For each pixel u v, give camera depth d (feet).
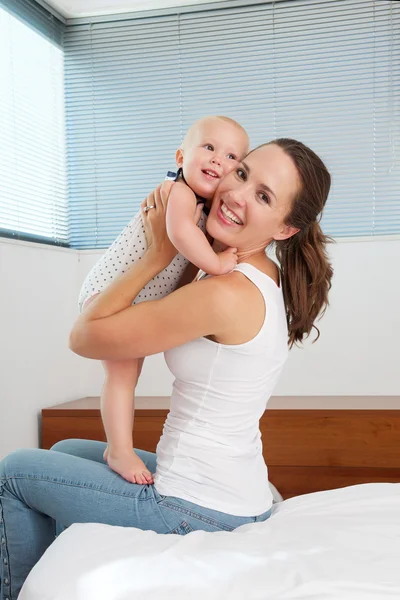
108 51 11.93
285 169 4.62
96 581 3.59
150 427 9.57
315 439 9.31
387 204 11.07
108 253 5.27
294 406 9.60
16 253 9.58
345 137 11.19
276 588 3.38
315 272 5.03
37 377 10.11
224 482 4.62
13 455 4.89
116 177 11.94
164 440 4.85
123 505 4.59
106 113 11.96
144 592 3.45
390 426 9.16
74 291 11.51
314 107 11.28
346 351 10.85
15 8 10.33
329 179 4.90
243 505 4.68
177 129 11.78
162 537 4.17
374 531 4.16
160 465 4.75
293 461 9.37
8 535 4.82
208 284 4.48
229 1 11.43
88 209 12.01
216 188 5.15
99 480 4.71
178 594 3.40
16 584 4.81
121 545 3.98
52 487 4.69
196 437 4.68
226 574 3.55
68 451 5.65
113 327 4.58
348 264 10.83
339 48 11.23
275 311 4.70
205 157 5.15
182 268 5.17
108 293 4.76
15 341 9.52
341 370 10.86
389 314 10.72
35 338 10.10
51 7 11.44
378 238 10.70
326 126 11.20
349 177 11.16
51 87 11.56
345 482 9.27
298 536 4.08
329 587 3.37
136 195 11.89
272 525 4.37
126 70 11.89
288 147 4.72
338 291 10.87
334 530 4.15
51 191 11.44
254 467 4.87
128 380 5.14
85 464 4.85
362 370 10.80
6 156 9.93
